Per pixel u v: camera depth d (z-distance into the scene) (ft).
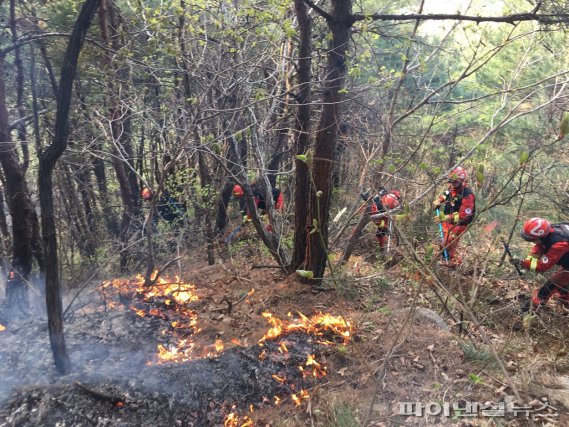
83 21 8.46
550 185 23.99
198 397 10.05
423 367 10.94
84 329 13.19
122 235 25.41
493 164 26.63
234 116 18.13
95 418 9.10
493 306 16.34
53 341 10.16
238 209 31.42
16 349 11.76
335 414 9.28
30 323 13.92
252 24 15.90
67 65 8.47
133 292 16.24
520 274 18.22
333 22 14.47
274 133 22.99
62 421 8.93
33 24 21.06
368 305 14.64
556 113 25.54
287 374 10.89
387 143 17.10
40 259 17.13
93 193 30.83
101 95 22.26
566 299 16.25
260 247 21.67
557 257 15.40
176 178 21.18
